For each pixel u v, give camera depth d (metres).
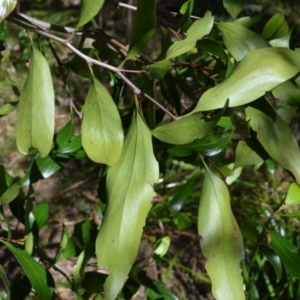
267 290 0.76
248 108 0.28
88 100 0.27
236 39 0.28
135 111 0.27
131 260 0.25
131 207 0.26
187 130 0.26
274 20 0.32
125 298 0.40
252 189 0.87
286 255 0.31
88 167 0.93
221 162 0.84
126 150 0.27
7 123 0.99
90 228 0.40
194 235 0.84
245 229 0.32
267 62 0.25
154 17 0.26
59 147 0.35
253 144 0.30
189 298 0.78
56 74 1.05
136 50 0.27
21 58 1.08
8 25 1.11
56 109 1.02
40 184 0.92
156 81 0.35
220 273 0.27
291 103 0.27
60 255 0.39
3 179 0.29
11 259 0.75
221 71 0.34
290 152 0.28
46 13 1.19
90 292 0.37
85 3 0.27
